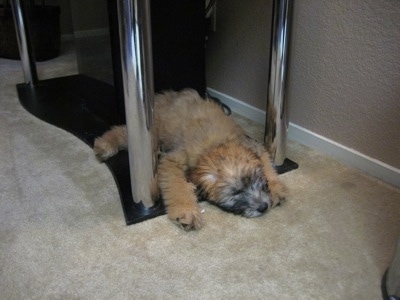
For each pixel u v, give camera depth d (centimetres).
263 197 91
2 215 90
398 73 96
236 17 143
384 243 81
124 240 82
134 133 84
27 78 176
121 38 76
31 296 68
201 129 106
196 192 96
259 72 140
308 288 70
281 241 82
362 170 111
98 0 122
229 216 91
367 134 108
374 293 69
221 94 163
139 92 80
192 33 134
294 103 129
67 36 270
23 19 166
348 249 80
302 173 110
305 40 118
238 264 76
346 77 109
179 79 138
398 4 92
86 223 87
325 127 120
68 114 146
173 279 72
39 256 77
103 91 135
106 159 113
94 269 74
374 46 100
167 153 105
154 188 91
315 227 87
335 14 107
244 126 143
